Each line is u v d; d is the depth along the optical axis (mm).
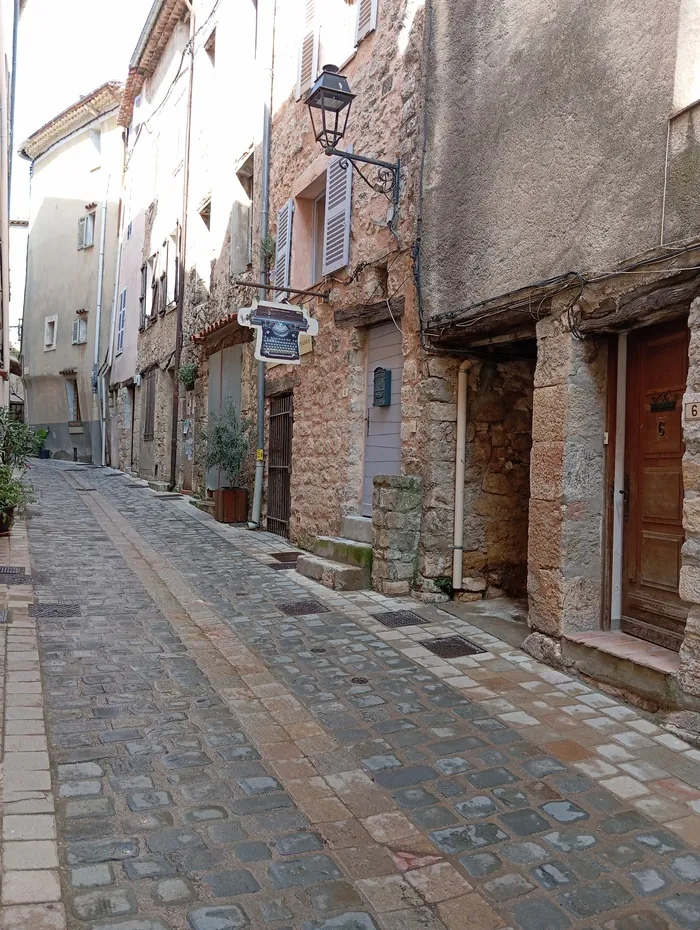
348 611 5949
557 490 4590
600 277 4188
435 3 6035
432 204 6035
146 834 2736
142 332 18938
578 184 4414
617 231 4105
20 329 32406
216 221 13258
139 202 19828
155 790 3062
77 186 25156
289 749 3502
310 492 8641
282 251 9641
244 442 10930
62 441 26359
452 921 2332
